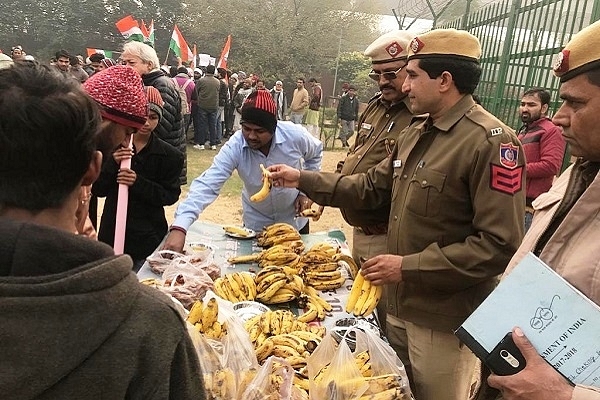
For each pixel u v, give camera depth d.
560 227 1.38
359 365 1.81
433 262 2.15
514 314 1.30
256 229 3.61
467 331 1.34
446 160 2.20
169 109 4.55
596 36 1.29
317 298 2.55
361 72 29.48
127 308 0.81
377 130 3.25
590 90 1.30
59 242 0.78
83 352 0.76
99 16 38.84
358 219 3.12
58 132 0.81
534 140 4.43
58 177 0.83
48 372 0.75
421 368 2.43
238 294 2.45
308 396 1.73
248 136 3.15
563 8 5.68
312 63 32.50
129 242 3.08
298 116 16.02
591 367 1.20
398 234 2.41
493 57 8.46
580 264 1.31
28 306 0.74
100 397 0.78
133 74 2.17
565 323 1.24
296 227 3.76
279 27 32.19
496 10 8.73
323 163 12.97
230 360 1.71
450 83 2.21
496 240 2.07
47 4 38.91
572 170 1.50
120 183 2.63
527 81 6.44
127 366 0.80
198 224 3.69
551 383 1.20
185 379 0.89
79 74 9.09
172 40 15.23
